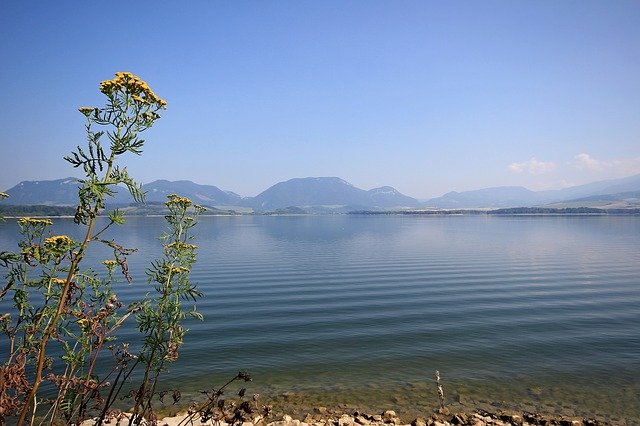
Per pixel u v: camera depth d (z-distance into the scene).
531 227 147.75
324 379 15.45
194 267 47.25
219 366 16.67
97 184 4.48
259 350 18.58
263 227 172.38
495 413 12.61
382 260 53.62
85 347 6.18
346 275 41.03
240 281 37.59
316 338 20.30
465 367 16.50
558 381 15.02
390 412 12.42
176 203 7.02
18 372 5.24
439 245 76.19
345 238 98.94
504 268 45.25
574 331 21.28
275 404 13.35
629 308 26.44
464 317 24.22
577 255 58.16
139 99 4.80
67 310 5.31
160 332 6.82
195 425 10.65
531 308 26.47
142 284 33.66
